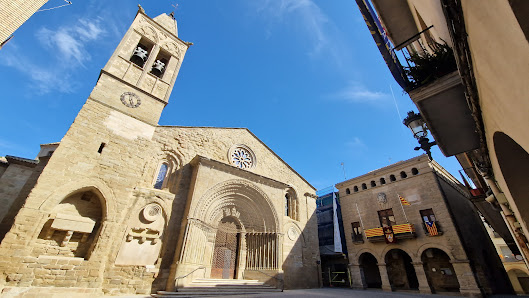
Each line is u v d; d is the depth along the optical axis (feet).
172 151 59.88
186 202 55.93
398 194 68.95
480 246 64.75
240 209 65.51
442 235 57.72
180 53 71.51
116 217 43.11
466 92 14.23
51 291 33.83
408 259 71.05
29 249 33.88
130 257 44.04
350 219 78.18
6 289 30.78
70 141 42.37
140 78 58.29
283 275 63.52
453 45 11.41
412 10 25.36
